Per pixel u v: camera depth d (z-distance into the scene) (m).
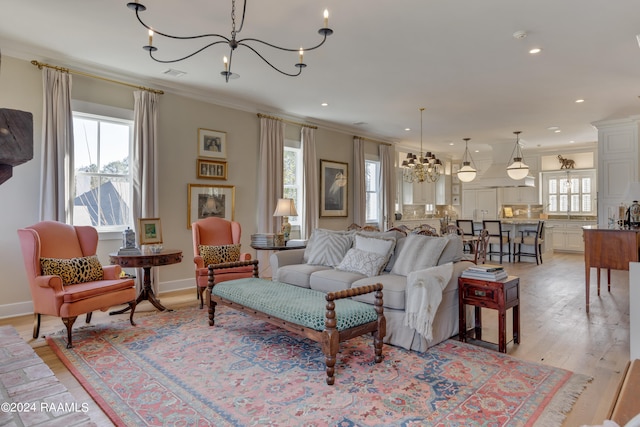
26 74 4.04
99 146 4.72
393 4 3.06
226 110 5.83
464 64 4.34
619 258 4.08
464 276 3.27
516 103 5.96
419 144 9.74
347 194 7.97
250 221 6.14
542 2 3.03
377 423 2.01
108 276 3.77
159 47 3.94
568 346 3.17
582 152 9.89
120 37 3.72
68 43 3.86
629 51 3.97
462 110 6.38
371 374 2.62
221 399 2.27
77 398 2.30
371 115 6.78
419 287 3.00
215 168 5.67
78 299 3.17
